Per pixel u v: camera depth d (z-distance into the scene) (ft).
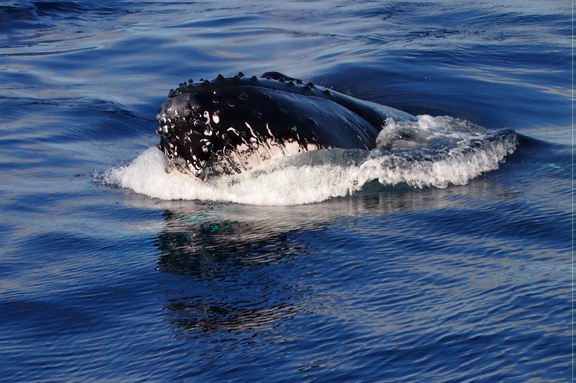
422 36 118.11
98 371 30.37
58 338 33.50
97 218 50.47
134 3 174.50
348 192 51.39
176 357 30.81
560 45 107.34
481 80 87.20
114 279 39.60
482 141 58.59
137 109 84.89
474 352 28.63
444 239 41.70
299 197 50.62
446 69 92.17
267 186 50.88
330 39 117.29
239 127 48.98
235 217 48.19
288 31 126.62
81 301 37.14
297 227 45.29
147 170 57.82
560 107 78.69
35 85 96.27
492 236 41.78
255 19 141.79
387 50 102.99
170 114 48.37
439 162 54.08
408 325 31.40
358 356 29.35
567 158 57.98
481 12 136.98
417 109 75.36
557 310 31.30
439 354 28.84
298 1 165.17
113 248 44.45
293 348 30.55
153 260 41.93
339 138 52.90
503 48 105.60
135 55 113.19
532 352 28.12
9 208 53.57
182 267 40.47
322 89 57.47
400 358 28.86
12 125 77.46
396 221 45.29
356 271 37.83
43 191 57.62
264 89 50.93
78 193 56.85
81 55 115.03
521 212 45.42
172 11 161.07
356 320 32.35
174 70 102.78
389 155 53.57
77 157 67.92
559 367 26.89
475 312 31.91
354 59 97.14
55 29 143.74
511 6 141.18
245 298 35.76
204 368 29.71
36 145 71.00
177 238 45.11
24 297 37.93
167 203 52.65
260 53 109.91
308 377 28.27
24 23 148.36
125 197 55.11
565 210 45.24
